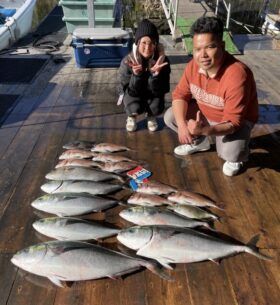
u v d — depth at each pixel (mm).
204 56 1358
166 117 1896
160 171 1736
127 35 3027
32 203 1449
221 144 1636
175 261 1209
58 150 1918
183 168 1760
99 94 2637
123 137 2055
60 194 1458
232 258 1246
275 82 2854
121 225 1385
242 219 1428
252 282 1163
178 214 1376
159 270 1178
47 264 1142
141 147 1951
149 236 1227
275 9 5254
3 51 3535
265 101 2510
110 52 3072
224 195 1568
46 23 4703
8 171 1728
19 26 3979
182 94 1705
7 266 1213
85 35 2973
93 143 1952
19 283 1155
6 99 2525
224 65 1432
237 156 1607
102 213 1448
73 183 1550
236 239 1330
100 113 2342
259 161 1809
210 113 1646
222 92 1468
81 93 2650
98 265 1146
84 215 1436
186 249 1210
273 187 1618
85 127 2164
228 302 1100
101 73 3055
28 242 1310
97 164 1731
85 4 4000
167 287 1143
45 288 1139
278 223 1408
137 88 1927
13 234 1345
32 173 1717
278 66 3229
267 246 1296
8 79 2887
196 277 1178
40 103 2480
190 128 1432
